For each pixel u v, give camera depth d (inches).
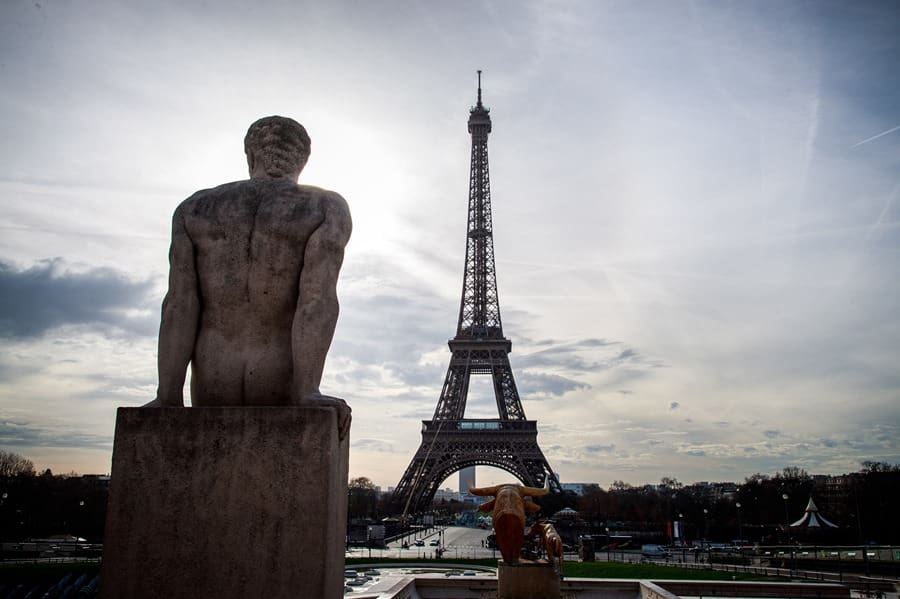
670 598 907.4
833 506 6889.8
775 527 6919.3
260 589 251.6
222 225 295.4
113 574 256.4
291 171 331.0
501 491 787.4
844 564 2687.0
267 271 292.0
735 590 1230.9
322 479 257.6
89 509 5310.0
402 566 2667.3
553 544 768.9
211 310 295.9
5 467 5920.3
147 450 262.5
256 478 258.4
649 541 5556.1
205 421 262.4
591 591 1140.5
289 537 254.2
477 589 1115.3
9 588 1712.6
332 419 262.7
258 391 289.0
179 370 290.4
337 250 297.4
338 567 273.3
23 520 5231.3
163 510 258.7
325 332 286.4
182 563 255.4
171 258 300.2
